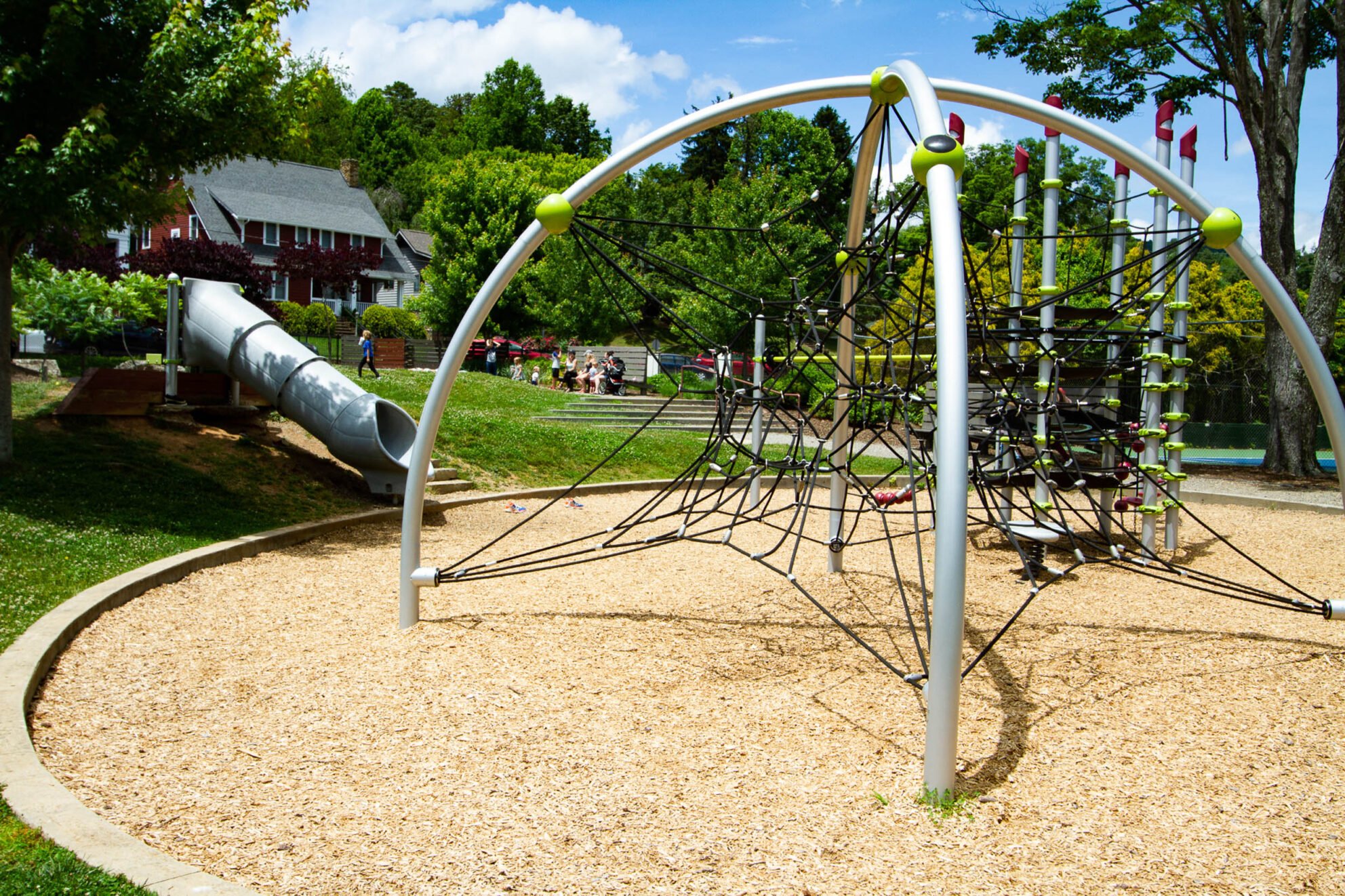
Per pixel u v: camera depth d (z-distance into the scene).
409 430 11.30
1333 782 3.67
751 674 4.81
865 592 6.60
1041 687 4.70
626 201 48.41
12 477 7.84
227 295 10.77
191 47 7.72
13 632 4.89
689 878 2.88
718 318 28.42
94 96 7.50
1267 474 16.88
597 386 26.84
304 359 10.35
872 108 5.11
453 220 39.84
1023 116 5.42
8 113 7.47
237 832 3.12
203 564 6.89
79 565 6.21
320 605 6.08
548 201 5.24
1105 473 7.24
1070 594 6.78
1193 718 4.32
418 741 3.91
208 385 10.88
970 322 6.46
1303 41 16.05
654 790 3.48
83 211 7.27
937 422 3.46
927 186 3.87
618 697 4.44
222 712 4.21
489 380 23.70
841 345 6.62
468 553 8.24
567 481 13.18
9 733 3.67
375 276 50.09
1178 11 15.50
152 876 2.67
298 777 3.56
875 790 3.52
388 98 99.31
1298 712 4.40
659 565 7.62
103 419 9.88
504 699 4.39
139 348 24.69
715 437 5.72
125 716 4.14
